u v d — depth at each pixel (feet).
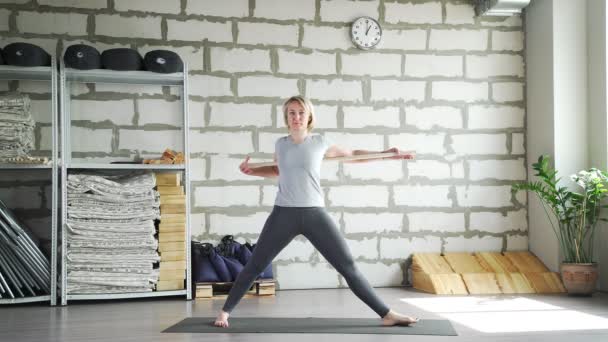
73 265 14.29
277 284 16.72
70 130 15.98
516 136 18.17
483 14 17.81
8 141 14.05
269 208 16.88
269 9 17.11
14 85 15.69
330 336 10.16
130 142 16.29
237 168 16.75
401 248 17.46
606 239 16.42
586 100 17.08
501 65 18.19
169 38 16.57
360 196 17.31
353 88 17.42
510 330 10.77
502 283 16.10
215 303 14.37
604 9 16.35
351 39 17.43
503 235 17.98
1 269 14.11
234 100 16.83
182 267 15.03
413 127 17.67
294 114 10.91
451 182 17.80
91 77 15.60
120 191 14.64
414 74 17.75
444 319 11.83
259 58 17.01
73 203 14.40
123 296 14.34
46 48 15.93
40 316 12.60
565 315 12.41
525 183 18.13
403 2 17.79
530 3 18.12
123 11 16.37
